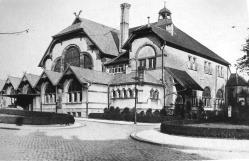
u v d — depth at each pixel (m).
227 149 14.27
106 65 47.34
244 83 53.22
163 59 40.03
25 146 14.69
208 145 15.24
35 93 48.12
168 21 47.22
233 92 53.88
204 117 35.53
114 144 16.20
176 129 19.66
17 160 11.50
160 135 19.62
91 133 21.28
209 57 50.09
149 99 37.62
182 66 43.41
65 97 42.91
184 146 15.02
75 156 12.45
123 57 46.53
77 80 41.44
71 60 51.38
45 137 18.33
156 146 15.78
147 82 37.38
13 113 34.31
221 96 53.66
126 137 19.56
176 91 38.69
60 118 26.06
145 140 17.14
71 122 27.59
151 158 12.49
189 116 35.72
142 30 42.25
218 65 53.41
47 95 46.75
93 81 40.41
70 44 51.38
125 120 34.81
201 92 43.94
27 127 23.30
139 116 33.62
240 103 50.41
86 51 48.81
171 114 37.19
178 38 45.34
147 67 41.91
